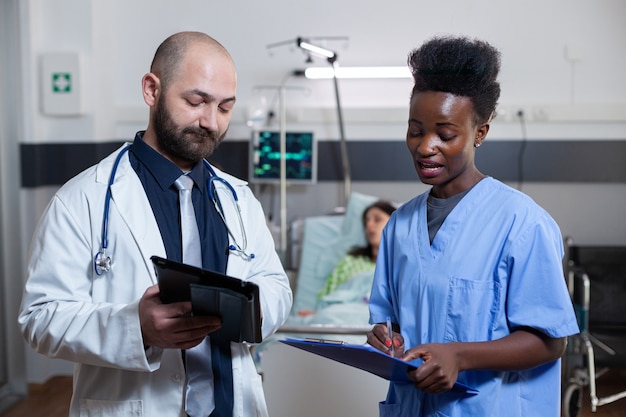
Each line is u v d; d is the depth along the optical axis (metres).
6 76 3.22
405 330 1.20
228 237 1.31
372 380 1.85
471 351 1.07
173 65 1.20
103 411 1.20
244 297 0.99
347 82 3.49
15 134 3.25
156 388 1.20
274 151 3.43
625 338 2.86
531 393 1.17
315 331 1.97
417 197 1.30
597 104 3.33
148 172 1.28
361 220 3.23
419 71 1.13
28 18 3.21
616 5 3.32
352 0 3.44
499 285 1.13
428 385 1.04
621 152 3.37
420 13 3.41
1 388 3.22
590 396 2.75
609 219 3.40
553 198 3.42
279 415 1.88
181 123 1.21
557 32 3.35
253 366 1.32
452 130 1.11
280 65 3.51
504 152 3.40
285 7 3.48
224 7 3.51
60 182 3.37
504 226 1.14
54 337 1.14
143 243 1.21
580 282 2.97
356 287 3.04
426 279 1.18
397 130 3.48
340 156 3.51
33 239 1.23
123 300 1.20
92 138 3.33
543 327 1.10
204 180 1.33
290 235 3.52
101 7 3.41
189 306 1.06
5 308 3.25
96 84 3.35
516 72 3.38
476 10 3.38
